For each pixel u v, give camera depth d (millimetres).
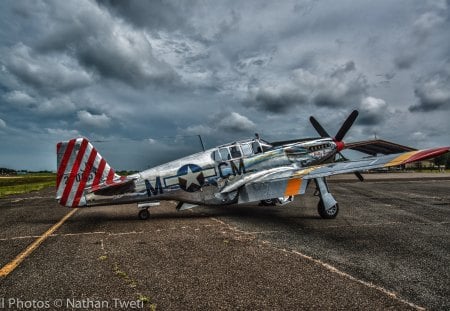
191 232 6230
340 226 6715
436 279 3506
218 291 3203
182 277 3629
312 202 11234
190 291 3213
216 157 8500
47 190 22406
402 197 12188
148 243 5340
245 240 5469
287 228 6551
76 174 7914
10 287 3406
